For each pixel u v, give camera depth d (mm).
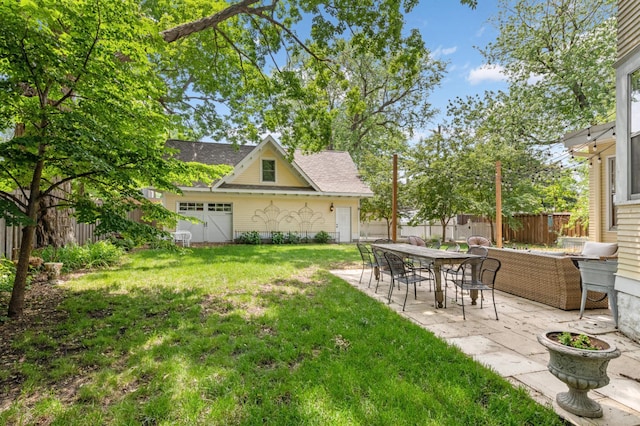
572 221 13406
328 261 9453
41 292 5391
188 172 5809
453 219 20094
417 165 15398
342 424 2129
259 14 7742
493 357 3193
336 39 8039
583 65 14242
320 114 9695
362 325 4035
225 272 7320
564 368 2262
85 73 3891
